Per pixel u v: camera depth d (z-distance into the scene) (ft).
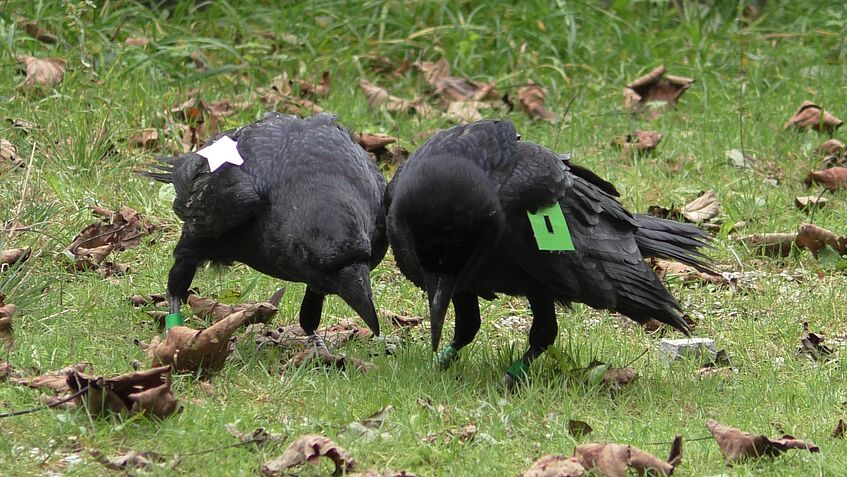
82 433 43.09
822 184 85.71
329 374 52.60
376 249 55.26
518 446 46.11
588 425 47.62
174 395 48.29
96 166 77.20
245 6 109.19
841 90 102.83
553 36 109.60
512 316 65.92
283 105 93.15
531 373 53.93
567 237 51.57
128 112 84.94
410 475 41.57
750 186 84.53
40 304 56.70
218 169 55.62
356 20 107.14
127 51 95.40
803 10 116.57
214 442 43.65
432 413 48.42
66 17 93.30
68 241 67.26
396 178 52.49
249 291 63.46
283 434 44.75
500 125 52.80
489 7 112.06
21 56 90.43
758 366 58.59
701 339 60.85
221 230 55.72
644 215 62.54
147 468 41.16
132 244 69.62
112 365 51.55
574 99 97.81
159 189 76.23
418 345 58.49
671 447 45.24
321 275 51.44
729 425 49.57
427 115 95.96
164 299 62.54
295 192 52.80
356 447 44.04
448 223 45.57
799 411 51.65
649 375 56.80
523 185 51.24
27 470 40.57
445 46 107.96
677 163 89.30
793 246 74.69
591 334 61.77
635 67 106.32
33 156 70.85
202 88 94.84
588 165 87.56
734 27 112.47
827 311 66.13
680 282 70.49
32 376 48.62
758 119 97.55
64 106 84.23
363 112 95.30
